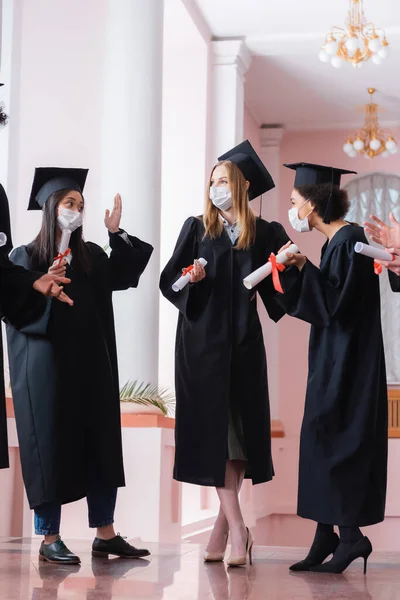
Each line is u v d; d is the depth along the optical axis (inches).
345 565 167.2
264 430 178.9
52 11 407.5
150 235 332.8
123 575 161.5
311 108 583.8
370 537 568.7
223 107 470.0
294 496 584.7
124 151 336.2
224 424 174.6
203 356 177.6
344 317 171.0
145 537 283.7
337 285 169.3
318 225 178.9
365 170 608.1
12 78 294.7
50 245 179.5
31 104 403.9
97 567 171.6
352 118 601.0
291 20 460.4
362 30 417.1
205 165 457.4
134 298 322.0
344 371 169.3
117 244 188.1
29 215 379.2
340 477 167.5
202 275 173.8
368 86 542.3
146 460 287.4
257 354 180.2
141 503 285.4
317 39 475.2
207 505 430.0
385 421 173.8
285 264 168.2
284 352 608.1
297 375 604.7
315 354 174.6
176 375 182.4
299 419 600.7
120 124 338.3
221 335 178.2
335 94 557.6
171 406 414.6
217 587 149.3
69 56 406.6
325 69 516.1
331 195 175.9
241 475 181.0
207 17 457.1
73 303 175.9
